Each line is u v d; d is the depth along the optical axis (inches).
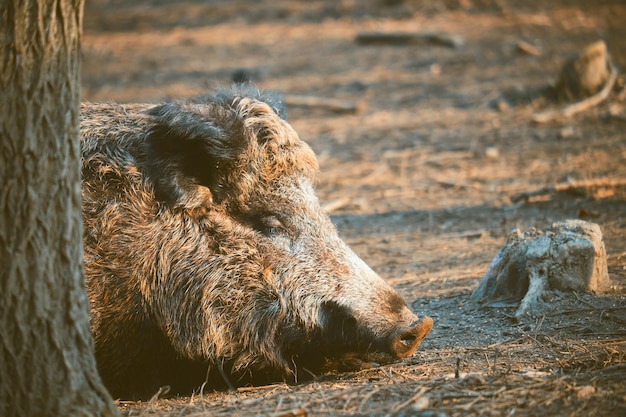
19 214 652.7
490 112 2476.6
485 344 957.8
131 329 908.6
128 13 4571.9
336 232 954.7
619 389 732.7
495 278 1112.8
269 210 931.3
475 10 3996.1
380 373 883.4
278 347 924.6
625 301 1035.3
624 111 2304.4
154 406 817.5
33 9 639.1
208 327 912.9
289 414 717.3
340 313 908.6
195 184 917.2
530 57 3088.1
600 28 3474.4
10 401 668.1
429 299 1159.0
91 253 895.7
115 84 3142.2
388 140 2306.8
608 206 1562.5
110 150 933.8
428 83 2886.3
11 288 656.4
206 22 4276.6
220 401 814.5
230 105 959.0
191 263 911.7
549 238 1083.3
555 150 2049.7
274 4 4495.6
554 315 1018.1
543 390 736.3
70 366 682.2
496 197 1733.5
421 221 1621.6
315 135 2421.3
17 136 645.9
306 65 3287.4
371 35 3535.9
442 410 699.4
